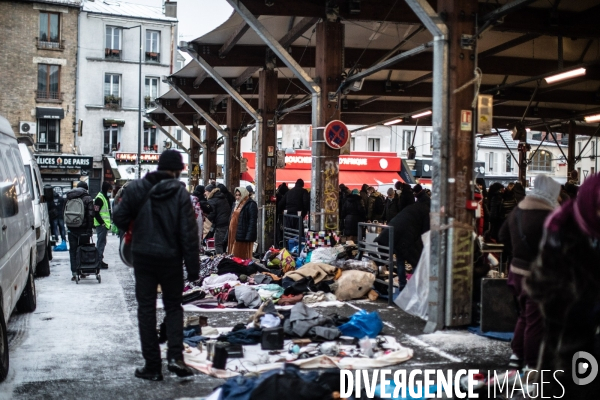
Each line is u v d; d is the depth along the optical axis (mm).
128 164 45312
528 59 16109
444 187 7590
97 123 44906
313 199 12359
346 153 12320
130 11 46500
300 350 6332
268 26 14703
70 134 43656
